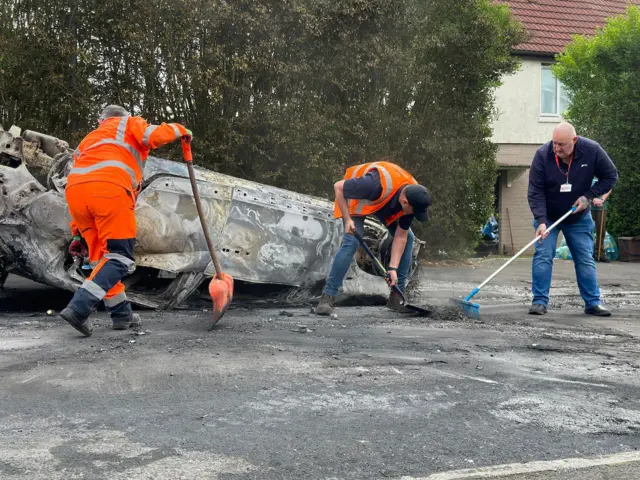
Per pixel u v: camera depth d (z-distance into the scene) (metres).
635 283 11.09
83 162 5.17
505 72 15.56
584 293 7.09
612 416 3.56
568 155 6.98
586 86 17.95
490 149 15.53
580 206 6.96
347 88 12.88
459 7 14.21
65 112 10.79
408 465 2.86
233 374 4.09
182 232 6.18
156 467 2.77
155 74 11.30
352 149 12.96
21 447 2.94
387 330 5.64
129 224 5.21
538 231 7.00
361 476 2.74
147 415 3.37
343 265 6.36
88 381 3.88
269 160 12.21
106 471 2.71
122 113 5.50
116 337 5.05
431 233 14.48
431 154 13.83
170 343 4.84
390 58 12.91
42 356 4.41
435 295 8.80
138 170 5.30
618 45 17.11
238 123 11.78
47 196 5.89
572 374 4.37
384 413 3.51
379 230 7.21
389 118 13.34
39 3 10.77
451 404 3.68
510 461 2.93
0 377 3.93
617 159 17.05
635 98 16.84
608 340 5.55
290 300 6.97
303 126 12.09
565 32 21.62
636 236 16.77
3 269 6.54
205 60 11.54
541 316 6.88
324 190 12.63
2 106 10.74
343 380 4.05
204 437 3.11
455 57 14.12
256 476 2.71
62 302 7.16
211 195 6.31
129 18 11.09
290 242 6.64
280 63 11.91
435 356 4.71
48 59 10.66
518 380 4.18
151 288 7.14
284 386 3.89
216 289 5.39
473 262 15.45
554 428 3.36
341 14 12.45
